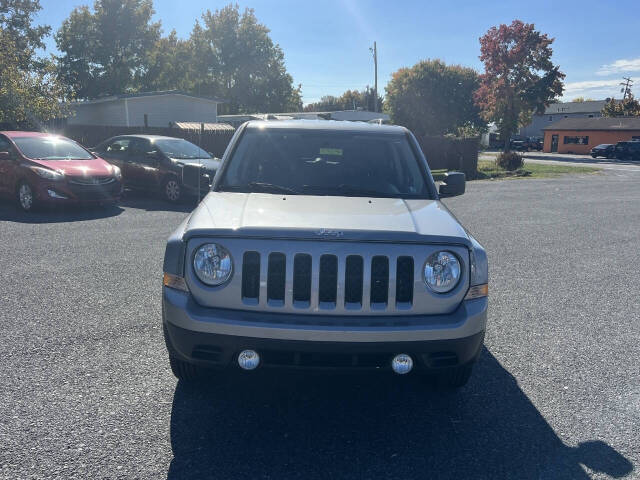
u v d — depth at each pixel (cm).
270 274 322
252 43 6606
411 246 324
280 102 6725
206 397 371
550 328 528
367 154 454
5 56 2180
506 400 382
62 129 2567
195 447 312
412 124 7156
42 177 1048
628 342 496
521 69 5481
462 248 332
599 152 5203
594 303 610
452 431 340
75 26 5809
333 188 421
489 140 7669
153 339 461
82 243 804
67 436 316
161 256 735
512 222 1150
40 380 383
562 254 853
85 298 559
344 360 316
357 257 322
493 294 636
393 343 312
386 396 384
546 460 310
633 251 888
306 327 309
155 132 2333
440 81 6994
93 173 1091
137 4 5941
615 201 1580
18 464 288
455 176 475
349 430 338
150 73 6084
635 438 336
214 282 324
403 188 430
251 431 332
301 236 319
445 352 323
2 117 2111
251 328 310
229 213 354
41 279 619
